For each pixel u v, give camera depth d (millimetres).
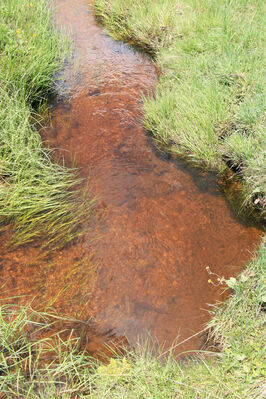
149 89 5211
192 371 2506
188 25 5781
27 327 2721
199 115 4266
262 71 4484
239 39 5156
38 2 6094
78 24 6562
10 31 4980
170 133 4367
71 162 4066
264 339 2520
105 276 3100
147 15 6293
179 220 3578
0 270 3018
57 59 5473
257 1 5961
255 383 2291
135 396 2322
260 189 3670
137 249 3312
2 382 2301
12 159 3674
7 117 3820
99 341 2719
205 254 3320
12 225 3361
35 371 2438
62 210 3559
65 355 2574
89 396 2363
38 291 2945
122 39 6312
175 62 5324
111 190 3805
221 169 4055
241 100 4340
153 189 3857
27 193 3539
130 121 4664
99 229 3438
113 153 4230
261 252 3010
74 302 2920
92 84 5223
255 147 3871
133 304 2949
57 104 4840
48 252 3205
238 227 3555
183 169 4098
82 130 4488
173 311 2928
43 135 4355
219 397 2275
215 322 2805
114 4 6703
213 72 4734
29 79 4707
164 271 3172
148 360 2568
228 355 2512
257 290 2744
